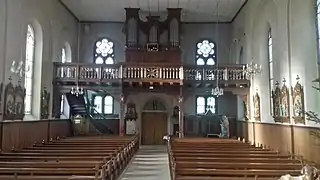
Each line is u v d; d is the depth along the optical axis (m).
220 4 22.92
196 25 27.03
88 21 26.83
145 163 16.61
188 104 26.30
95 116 25.70
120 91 21.45
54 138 20.31
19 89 15.70
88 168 8.62
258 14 19.41
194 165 9.13
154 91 22.03
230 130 25.53
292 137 14.23
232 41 26.14
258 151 12.98
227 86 21.33
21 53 15.91
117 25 27.02
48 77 19.61
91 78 20.42
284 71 15.27
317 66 12.21
